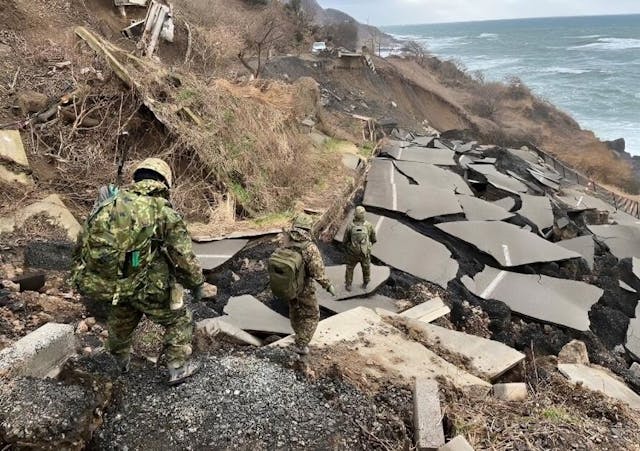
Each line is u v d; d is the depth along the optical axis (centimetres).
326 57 3694
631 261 1227
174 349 410
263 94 1442
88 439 347
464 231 1123
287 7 4322
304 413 414
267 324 668
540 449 429
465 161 1875
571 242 1262
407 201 1251
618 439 466
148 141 1116
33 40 1284
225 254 852
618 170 3747
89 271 361
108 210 356
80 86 1103
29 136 985
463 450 398
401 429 436
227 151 1128
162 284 378
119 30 1755
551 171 2428
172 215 373
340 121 2184
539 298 925
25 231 767
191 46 1994
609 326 930
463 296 902
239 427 386
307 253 472
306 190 1216
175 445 366
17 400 343
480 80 5875
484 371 590
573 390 576
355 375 506
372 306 784
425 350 586
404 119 3466
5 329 530
